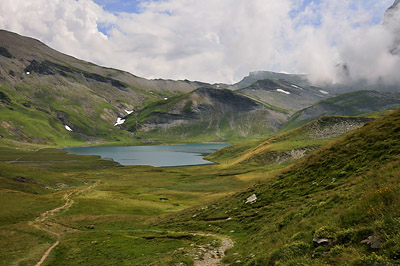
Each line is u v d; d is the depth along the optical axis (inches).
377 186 747.4
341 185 1092.5
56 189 4672.7
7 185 3873.0
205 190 4402.1
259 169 6210.6
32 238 1753.2
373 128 1469.0
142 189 4763.8
